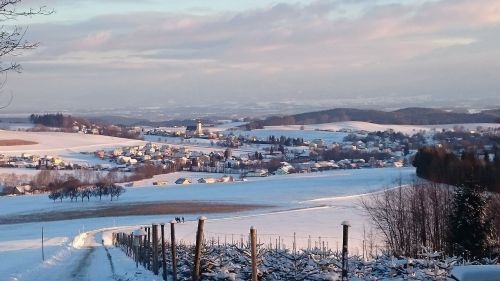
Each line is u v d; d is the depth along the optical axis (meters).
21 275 22.67
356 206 83.19
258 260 14.26
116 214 84.88
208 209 88.12
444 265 12.18
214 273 14.16
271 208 87.38
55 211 91.12
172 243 16.94
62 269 25.45
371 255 23.05
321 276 12.95
